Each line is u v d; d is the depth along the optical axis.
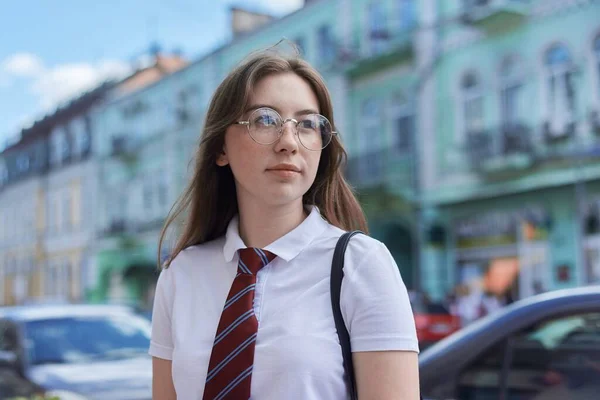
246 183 1.74
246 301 1.62
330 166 1.90
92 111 35.56
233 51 26.80
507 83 17.94
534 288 16.94
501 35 18.02
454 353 2.91
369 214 20.86
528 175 17.17
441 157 19.25
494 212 18.09
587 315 2.77
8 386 5.61
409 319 1.56
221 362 1.58
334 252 1.64
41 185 39.91
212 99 1.82
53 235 38.62
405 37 20.22
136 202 32.38
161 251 1.98
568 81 16.70
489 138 18.00
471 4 18.66
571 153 16.30
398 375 1.52
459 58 18.95
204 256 1.82
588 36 16.34
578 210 16.27
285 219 1.75
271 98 1.72
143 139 31.97
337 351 1.55
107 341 6.00
